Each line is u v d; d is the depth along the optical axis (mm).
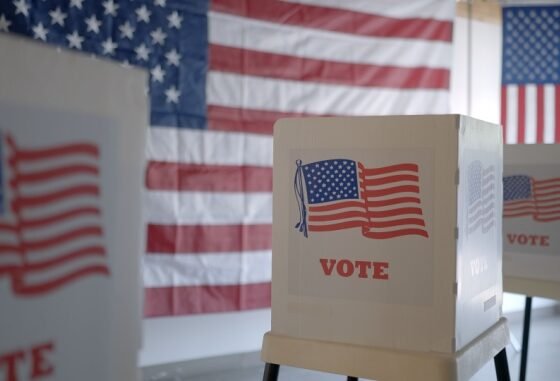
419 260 2018
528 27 6449
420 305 2014
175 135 4555
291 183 2154
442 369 1955
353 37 5285
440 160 1997
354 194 2080
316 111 5133
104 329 1391
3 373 1218
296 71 5043
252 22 4859
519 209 3211
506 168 3252
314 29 5121
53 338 1307
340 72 5230
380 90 5387
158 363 4684
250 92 4855
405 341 2031
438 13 5609
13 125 1215
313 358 2102
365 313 2070
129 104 1419
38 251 1278
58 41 4098
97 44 4238
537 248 3162
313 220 2129
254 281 4879
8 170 1207
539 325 6719
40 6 4035
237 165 4801
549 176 3137
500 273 2400
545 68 6438
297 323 2148
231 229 4781
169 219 4551
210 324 4934
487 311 2262
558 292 3104
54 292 1304
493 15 6633
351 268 2086
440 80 5609
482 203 2201
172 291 4578
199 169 4648
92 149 1354
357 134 2080
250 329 5137
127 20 4359
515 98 6438
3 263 1206
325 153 2111
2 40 1188
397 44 5461
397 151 2035
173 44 4535
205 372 4859
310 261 2133
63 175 1310
